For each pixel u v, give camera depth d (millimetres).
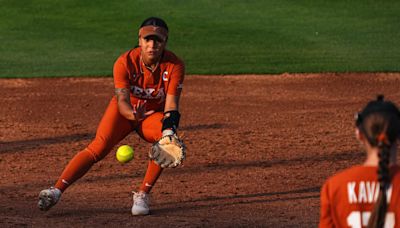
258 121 50062
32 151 42594
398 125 14742
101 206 31500
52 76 64688
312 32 78438
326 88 60562
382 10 85188
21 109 54000
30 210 30641
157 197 33156
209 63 68938
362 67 66875
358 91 59469
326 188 15203
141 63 28969
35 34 78688
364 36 77000
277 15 83688
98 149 29656
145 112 29406
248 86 61344
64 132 47406
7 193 33812
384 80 62938
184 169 38500
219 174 37438
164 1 88312
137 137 45688
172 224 28406
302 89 60188
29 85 61844
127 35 77875
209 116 51688
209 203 32062
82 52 72875
